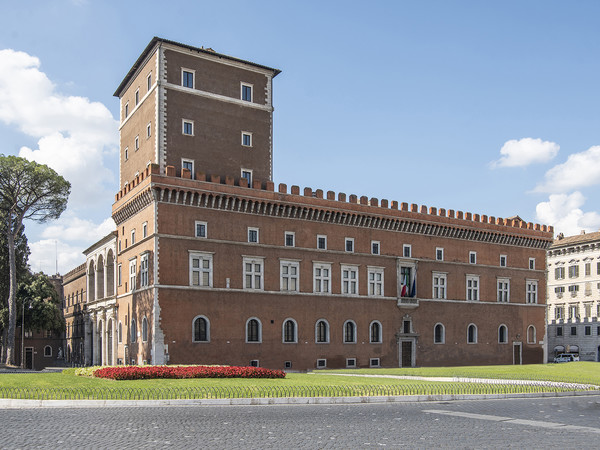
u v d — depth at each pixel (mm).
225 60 70500
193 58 68250
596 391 40406
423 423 24062
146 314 61219
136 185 65000
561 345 112812
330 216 70875
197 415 25688
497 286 85500
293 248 68000
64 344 114500
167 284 59875
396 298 75250
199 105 67875
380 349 73312
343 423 23859
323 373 56625
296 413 26797
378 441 19969
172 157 65062
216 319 62094
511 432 22031
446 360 78750
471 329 82312
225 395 31094
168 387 34125
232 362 62344
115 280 73000
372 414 26703
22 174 76625
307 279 68688
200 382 37438
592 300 107250
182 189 61250
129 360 65750
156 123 64875
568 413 28047
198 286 61438
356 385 37750
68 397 29609
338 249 71562
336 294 70500
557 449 18812
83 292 100750
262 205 66062
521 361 86625
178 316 60000
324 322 69500
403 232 77312
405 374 52656
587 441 20281
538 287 90375
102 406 28453
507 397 35688
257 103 72500
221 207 63969
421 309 77438
